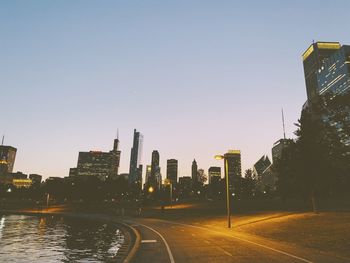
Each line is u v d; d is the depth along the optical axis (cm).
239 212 6469
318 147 3850
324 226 3142
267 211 5969
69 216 10869
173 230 4228
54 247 3981
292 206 7169
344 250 2089
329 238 2555
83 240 4691
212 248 2327
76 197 18438
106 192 18850
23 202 17950
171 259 1878
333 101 3166
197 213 7588
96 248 3825
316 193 4244
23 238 5147
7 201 18250
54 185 19838
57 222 8788
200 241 2825
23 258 3162
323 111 3300
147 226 5275
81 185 18188
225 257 1905
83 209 13512
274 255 1958
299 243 2531
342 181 3497
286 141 4584
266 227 3675
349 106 3133
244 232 3588
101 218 9112
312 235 2792
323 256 1909
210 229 4131
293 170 4234
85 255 3303
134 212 10175
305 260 1772
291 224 3581
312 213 4266
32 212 13450
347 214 3797
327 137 3372
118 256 2214
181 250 2264
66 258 3114
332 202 6519
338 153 3195
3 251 3675
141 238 3303
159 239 3122
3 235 5638
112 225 6744
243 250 2197
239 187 17500
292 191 4459
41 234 5744
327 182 3903
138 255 2089
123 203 14788
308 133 4091
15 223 8562
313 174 4000
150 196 15212
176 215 7738
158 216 8088
